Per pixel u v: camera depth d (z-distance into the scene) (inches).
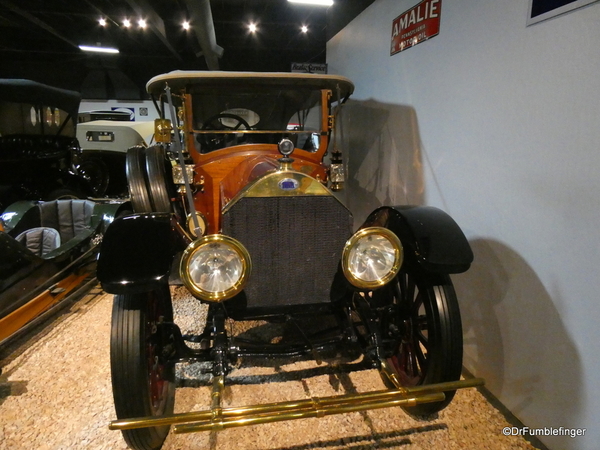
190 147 98.6
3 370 89.8
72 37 359.6
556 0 60.7
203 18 222.2
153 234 61.2
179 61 452.1
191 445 68.7
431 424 73.2
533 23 65.2
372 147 134.3
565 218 61.0
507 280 73.7
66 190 204.1
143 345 59.3
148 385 60.7
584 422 59.0
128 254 58.0
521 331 70.8
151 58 448.1
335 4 168.7
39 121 193.2
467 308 86.0
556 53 61.2
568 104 59.5
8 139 178.4
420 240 64.6
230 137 103.2
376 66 128.6
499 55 73.4
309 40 380.2
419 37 101.3
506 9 71.2
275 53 433.1
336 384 82.7
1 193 188.1
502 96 73.2
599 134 55.2
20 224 133.9
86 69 446.9
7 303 90.0
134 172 102.2
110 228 62.3
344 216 67.0
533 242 67.4
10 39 388.8
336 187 101.3
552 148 62.7
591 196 56.7
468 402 78.8
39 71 441.1
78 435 71.4
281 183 63.9
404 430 71.9
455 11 86.1
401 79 112.1
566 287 61.3
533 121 66.2
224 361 60.7
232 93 99.8
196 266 54.7
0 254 86.7
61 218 147.6
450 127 89.9
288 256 66.1
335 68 171.6
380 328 79.4
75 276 122.0
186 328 105.9
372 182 135.6
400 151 113.9
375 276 60.4
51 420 75.0
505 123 72.8
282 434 71.2
